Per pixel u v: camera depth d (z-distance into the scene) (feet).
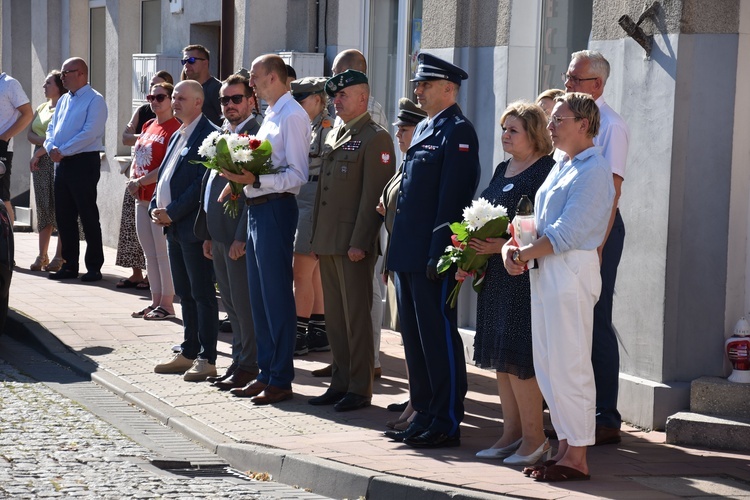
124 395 28.50
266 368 27.84
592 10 28.86
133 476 21.34
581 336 19.99
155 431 25.54
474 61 32.81
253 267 27.25
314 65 40.45
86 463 22.33
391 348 34.17
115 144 55.47
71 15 60.03
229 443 23.91
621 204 26.40
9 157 47.52
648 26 25.53
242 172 25.94
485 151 32.42
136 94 50.72
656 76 25.38
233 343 29.45
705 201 25.03
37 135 48.37
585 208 19.67
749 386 24.40
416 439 23.04
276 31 42.88
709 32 24.80
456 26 33.04
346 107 26.13
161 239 37.24
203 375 29.71
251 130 28.32
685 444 23.99
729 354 24.77
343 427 24.91
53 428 25.29
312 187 31.83
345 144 26.11
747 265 25.22
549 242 19.71
